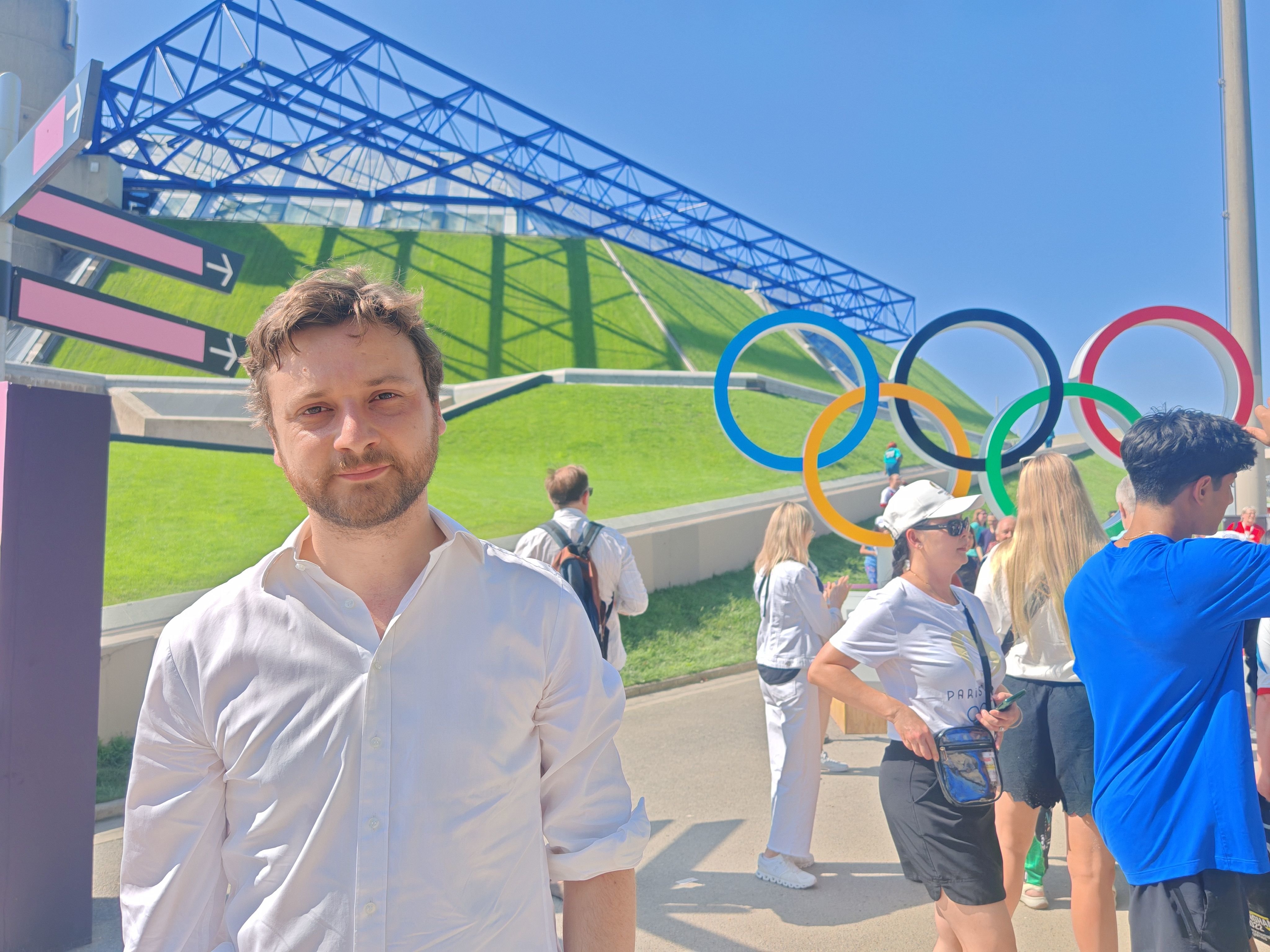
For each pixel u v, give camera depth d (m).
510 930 1.06
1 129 3.86
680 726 6.45
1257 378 6.75
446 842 1.02
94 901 3.58
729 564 11.98
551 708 1.16
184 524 10.98
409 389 1.08
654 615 9.90
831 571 13.40
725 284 48.56
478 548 1.15
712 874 3.77
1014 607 2.69
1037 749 2.64
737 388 27.81
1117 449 6.57
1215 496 1.90
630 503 15.74
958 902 2.19
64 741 3.11
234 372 5.16
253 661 1.07
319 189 42.47
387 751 1.03
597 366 32.34
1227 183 7.14
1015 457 6.56
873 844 4.08
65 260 33.31
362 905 1.00
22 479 3.03
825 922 3.30
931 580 2.46
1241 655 1.75
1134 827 1.73
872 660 2.38
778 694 3.74
